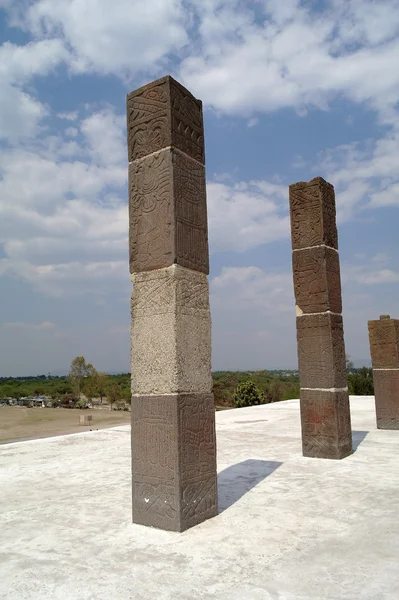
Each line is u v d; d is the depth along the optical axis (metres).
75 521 4.87
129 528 4.64
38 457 8.41
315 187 8.23
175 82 5.07
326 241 8.16
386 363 10.96
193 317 4.95
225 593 3.28
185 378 4.75
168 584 3.43
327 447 7.78
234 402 24.47
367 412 14.44
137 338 4.98
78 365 49.97
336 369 7.95
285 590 3.31
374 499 5.40
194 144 5.25
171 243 4.81
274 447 8.94
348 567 3.68
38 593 3.33
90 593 3.31
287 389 33.28
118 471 7.14
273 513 4.99
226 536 4.36
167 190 4.88
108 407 41.12
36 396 51.81
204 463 4.87
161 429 4.69
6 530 4.65
